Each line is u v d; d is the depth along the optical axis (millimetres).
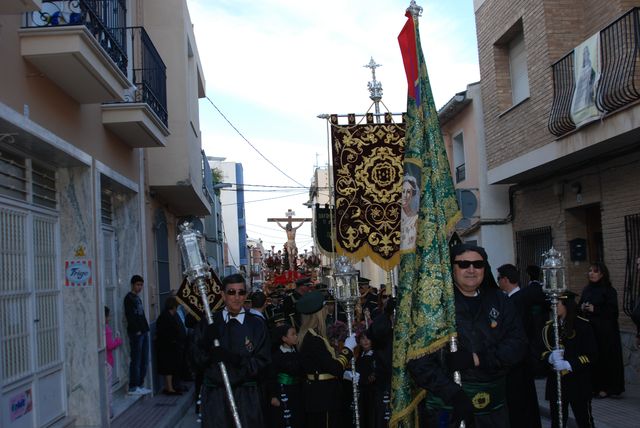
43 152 7750
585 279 12531
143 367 11180
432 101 4367
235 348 5453
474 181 16016
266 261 31891
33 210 7715
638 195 10336
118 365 10852
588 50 10430
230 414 5402
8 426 6574
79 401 8484
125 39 10141
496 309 4223
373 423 6520
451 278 4031
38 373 7500
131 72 10531
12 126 6395
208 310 5461
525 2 12742
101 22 7945
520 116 13125
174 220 17766
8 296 6816
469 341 4102
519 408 6016
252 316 5703
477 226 15406
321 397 6359
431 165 4191
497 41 14234
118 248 11461
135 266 11516
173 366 12000
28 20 6926
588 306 9539
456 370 3879
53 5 7445
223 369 5195
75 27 6695
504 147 13969
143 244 11836
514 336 4184
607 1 11125
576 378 6453
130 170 11188
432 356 3916
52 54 6746
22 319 7184
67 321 8539
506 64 14344
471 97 15898
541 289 6715
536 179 13734
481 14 15031
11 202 7055
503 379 4199
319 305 6500
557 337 5961
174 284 17188
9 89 6418
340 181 9617
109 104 9438
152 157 13273
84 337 8539
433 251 4027
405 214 4461
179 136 13375
